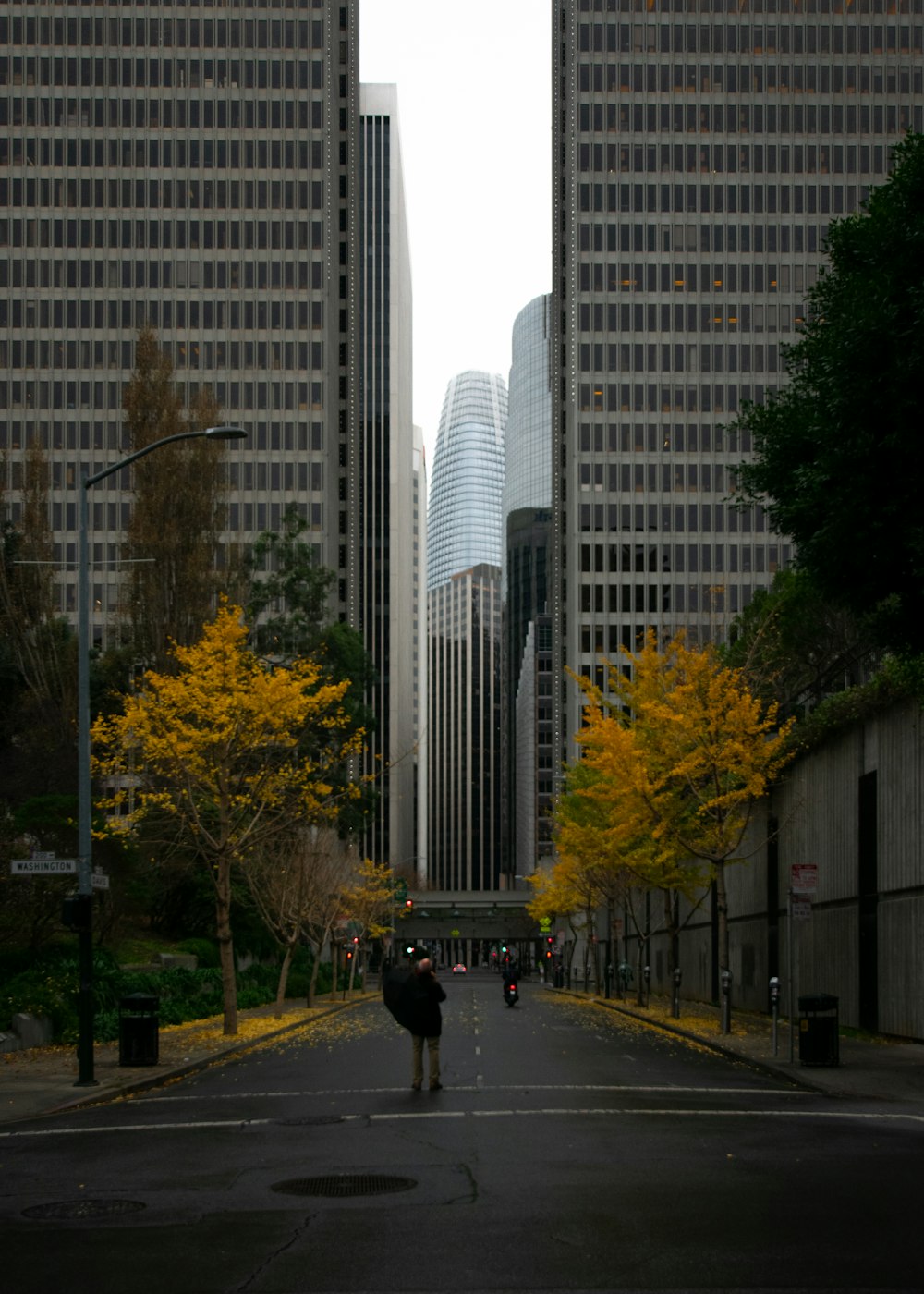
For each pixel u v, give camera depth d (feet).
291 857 143.02
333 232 396.37
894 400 54.90
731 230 393.09
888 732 92.12
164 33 395.14
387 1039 102.32
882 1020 93.35
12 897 100.78
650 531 386.93
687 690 105.60
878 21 394.11
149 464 176.86
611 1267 26.17
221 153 393.50
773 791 125.39
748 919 136.67
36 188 390.21
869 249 57.72
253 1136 45.57
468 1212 31.50
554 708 394.11
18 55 393.09
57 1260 27.45
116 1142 45.27
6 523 182.50
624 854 135.23
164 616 171.83
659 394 390.83
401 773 600.80
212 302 390.01
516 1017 143.13
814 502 61.87
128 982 108.78
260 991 165.17
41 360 384.47
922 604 62.54
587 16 396.98
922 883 85.61
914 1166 37.81
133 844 134.92
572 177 396.16
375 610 588.50
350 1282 25.21
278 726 102.01
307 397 387.75
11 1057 79.05
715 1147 41.34
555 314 411.54
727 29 396.37
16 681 172.45
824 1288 24.57
